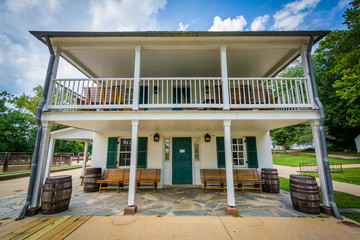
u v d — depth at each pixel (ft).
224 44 14.74
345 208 13.01
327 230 9.62
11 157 36.88
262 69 20.93
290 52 16.80
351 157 50.42
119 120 13.71
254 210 12.80
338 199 15.21
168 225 10.28
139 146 21.58
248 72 21.77
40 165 12.69
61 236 8.94
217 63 19.40
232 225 10.29
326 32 13.73
